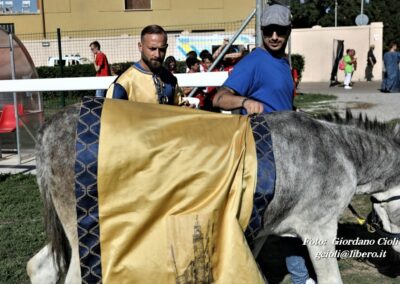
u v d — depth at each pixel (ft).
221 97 11.59
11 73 29.43
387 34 190.39
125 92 12.36
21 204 20.52
